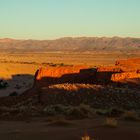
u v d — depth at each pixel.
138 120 26.98
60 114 33.31
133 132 19.94
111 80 67.50
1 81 133.00
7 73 161.75
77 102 52.84
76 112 32.34
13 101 63.09
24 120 31.33
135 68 84.44
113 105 50.28
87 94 54.09
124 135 19.22
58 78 83.38
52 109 36.69
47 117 32.50
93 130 20.59
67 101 53.53
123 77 67.38
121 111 34.34
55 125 24.72
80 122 26.05
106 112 34.50
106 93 53.53
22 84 135.62
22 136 20.14
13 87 125.75
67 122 25.28
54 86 57.81
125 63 91.81
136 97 52.62
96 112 34.75
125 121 26.06
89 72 81.38
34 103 55.94
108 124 21.81
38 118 32.06
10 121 30.95
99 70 77.50
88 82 80.00
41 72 84.88
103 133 19.62
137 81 65.25
